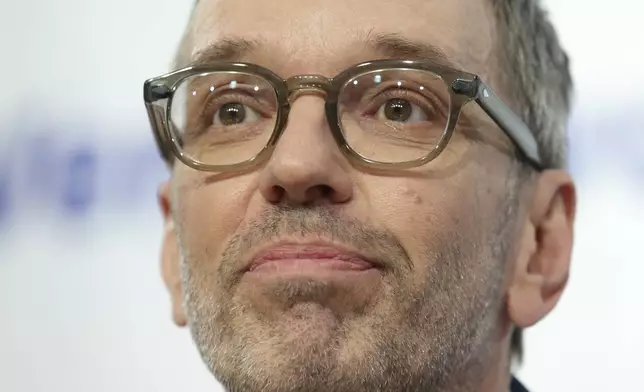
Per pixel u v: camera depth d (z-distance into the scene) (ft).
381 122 3.29
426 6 3.46
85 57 5.75
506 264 3.60
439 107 3.31
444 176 3.26
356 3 3.38
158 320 5.50
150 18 5.70
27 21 5.89
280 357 3.02
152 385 5.48
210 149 3.48
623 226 4.73
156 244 5.50
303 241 3.06
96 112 5.67
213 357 3.31
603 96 4.83
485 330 3.51
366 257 3.08
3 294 5.77
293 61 3.31
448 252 3.23
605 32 4.89
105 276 5.61
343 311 3.05
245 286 3.16
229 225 3.29
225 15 3.56
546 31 4.26
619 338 4.70
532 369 4.84
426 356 3.17
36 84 5.81
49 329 5.66
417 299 3.13
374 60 3.26
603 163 4.79
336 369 2.99
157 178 5.52
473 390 3.65
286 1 3.43
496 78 3.64
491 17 3.73
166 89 3.56
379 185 3.17
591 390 4.73
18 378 5.68
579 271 4.81
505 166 3.56
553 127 4.11
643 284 4.68
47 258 5.70
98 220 5.64
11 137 5.82
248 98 3.42
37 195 5.75
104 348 5.57
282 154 3.05
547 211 3.91
